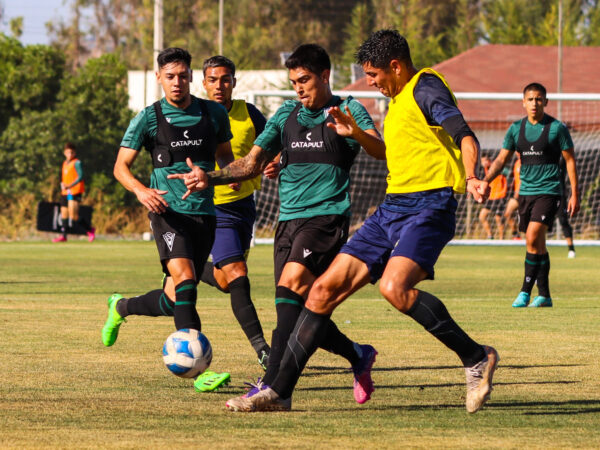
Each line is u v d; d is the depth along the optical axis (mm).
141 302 18797
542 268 30391
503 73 97500
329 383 16922
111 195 83625
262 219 74000
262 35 175125
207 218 17516
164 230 17219
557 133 30234
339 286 13812
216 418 13672
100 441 12141
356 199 75938
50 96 87875
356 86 86188
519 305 30375
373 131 15844
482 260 55344
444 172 13867
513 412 14234
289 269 15711
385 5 163875
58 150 82750
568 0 151625
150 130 17344
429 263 13578
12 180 82125
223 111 17984
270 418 13734
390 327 24859
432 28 179250
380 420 13617
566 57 102062
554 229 73250
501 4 151625
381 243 13953
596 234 73500
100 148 84562
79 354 19859
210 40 178250
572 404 14867
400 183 14031
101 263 49531
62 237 71938
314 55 15891
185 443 12039
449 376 17484
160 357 19516
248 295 18734
